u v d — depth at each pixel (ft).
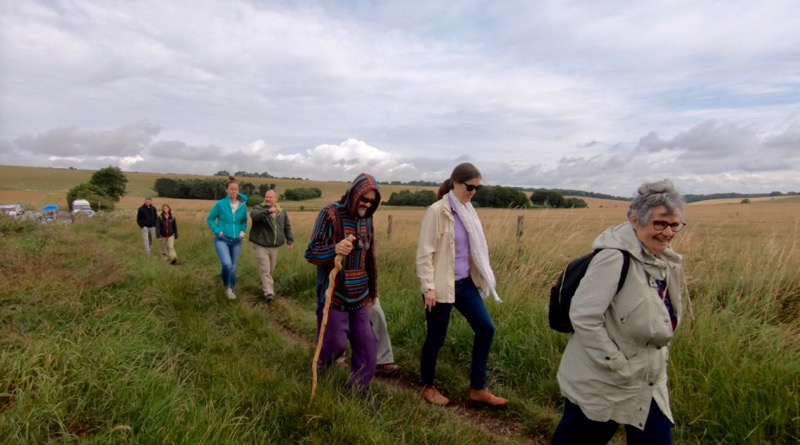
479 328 11.73
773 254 17.28
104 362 10.16
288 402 10.23
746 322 13.58
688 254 19.31
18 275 16.20
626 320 6.73
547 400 12.21
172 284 18.94
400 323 16.72
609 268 6.75
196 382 11.02
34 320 12.65
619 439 10.37
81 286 15.72
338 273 11.26
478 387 11.87
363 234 11.44
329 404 9.99
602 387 6.93
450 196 11.84
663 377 7.12
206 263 32.60
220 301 18.98
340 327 11.32
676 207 6.48
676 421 10.86
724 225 24.90
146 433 8.05
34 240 27.02
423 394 12.09
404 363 14.33
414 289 21.02
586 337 6.79
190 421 8.58
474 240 11.76
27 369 9.18
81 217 98.78
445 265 11.43
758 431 9.96
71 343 10.62
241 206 21.94
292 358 13.41
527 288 18.49
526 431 10.87
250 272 27.37
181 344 13.43
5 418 7.81
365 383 11.34
